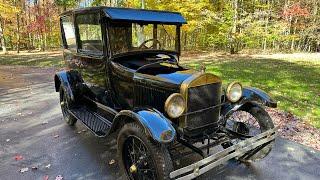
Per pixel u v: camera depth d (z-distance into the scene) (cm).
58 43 3300
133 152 338
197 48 2386
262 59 1628
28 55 2328
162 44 462
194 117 346
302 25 2347
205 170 302
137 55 443
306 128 527
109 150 461
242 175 376
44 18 2881
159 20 435
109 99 459
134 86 397
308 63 1437
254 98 392
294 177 369
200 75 340
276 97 744
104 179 376
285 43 2573
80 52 506
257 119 396
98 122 461
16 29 2778
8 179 380
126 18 407
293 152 435
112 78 434
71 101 532
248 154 400
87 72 498
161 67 407
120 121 353
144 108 334
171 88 346
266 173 379
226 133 383
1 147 479
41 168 407
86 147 473
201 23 1861
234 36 1992
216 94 361
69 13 508
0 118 634
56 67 1557
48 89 947
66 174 390
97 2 2566
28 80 1131
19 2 2852
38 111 685
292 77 1028
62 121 605
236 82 381
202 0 1850
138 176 336
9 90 938
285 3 2355
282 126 536
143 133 308
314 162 405
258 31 2055
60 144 488
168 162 298
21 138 517
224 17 1988
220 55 1939
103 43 425
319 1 2217
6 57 2175
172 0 1709
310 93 794
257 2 2297
